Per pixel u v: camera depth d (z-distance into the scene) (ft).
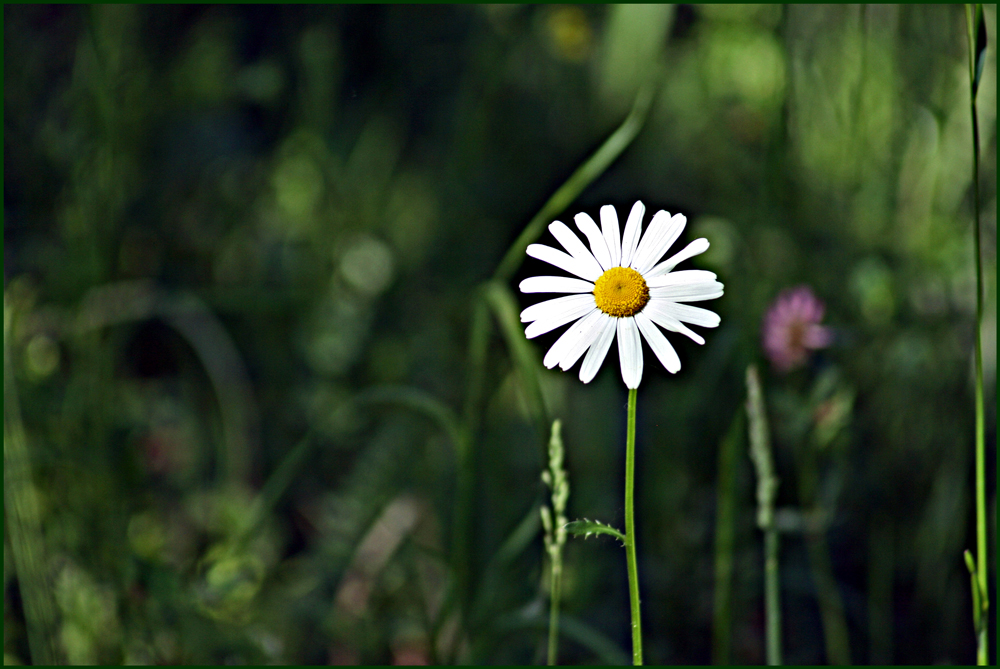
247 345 3.92
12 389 2.74
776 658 2.54
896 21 3.54
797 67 3.65
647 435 3.28
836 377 2.88
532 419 3.28
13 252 3.65
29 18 3.90
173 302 3.59
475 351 2.80
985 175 3.11
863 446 3.25
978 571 2.30
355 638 2.92
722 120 3.91
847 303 3.43
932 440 3.16
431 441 3.54
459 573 2.72
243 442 3.59
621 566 3.08
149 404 3.67
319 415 3.68
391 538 3.24
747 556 3.02
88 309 3.32
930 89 3.52
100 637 2.71
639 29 3.81
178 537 3.26
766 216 3.35
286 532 3.38
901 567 3.07
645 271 2.15
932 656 2.85
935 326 3.28
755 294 3.20
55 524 2.88
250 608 2.90
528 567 3.06
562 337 2.15
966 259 3.24
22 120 3.80
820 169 3.68
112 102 3.62
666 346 2.13
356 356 3.90
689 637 2.95
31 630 2.68
